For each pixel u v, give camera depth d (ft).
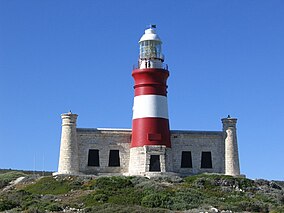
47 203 195.83
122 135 255.91
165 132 249.34
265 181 236.22
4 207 195.21
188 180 231.30
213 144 258.57
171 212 177.88
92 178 231.91
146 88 250.16
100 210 180.75
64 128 248.11
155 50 256.73
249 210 190.90
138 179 225.76
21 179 247.50
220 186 224.94
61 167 245.86
